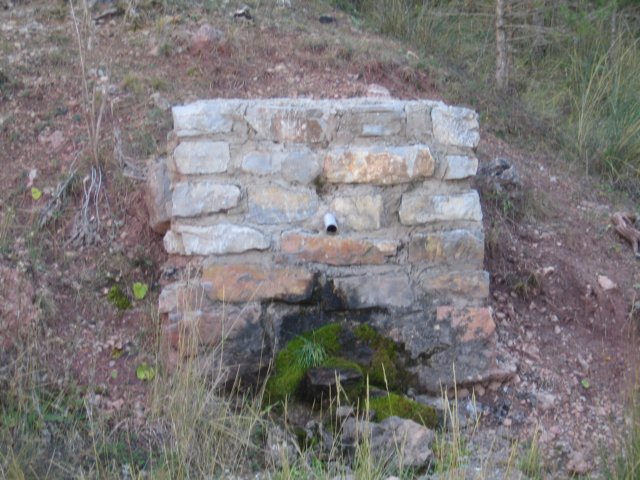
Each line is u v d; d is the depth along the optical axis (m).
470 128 4.28
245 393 3.91
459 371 4.15
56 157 4.85
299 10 7.02
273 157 4.16
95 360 4.03
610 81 6.76
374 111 4.21
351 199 4.18
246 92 5.55
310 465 3.61
